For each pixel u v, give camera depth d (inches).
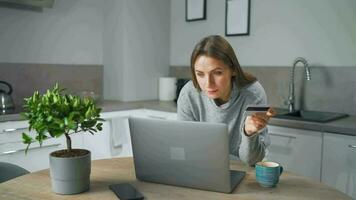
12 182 48.7
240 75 58.1
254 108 46.4
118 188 45.3
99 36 132.0
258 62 116.3
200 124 41.8
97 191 45.3
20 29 109.4
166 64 141.1
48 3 106.2
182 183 46.3
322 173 81.2
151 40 134.4
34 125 41.0
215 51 51.8
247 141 49.4
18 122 90.2
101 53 133.3
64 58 121.8
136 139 46.9
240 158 55.6
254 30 116.3
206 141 42.1
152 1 133.5
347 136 76.9
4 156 87.8
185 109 66.3
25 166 91.4
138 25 129.0
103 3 131.5
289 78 109.0
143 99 133.4
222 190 44.3
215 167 43.1
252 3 116.0
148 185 47.6
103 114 108.9
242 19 118.3
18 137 90.1
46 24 115.8
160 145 45.3
